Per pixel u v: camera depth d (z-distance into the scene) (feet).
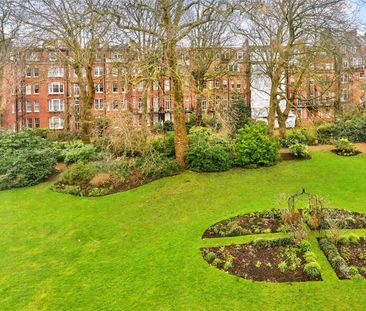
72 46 63.21
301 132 74.49
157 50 49.26
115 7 51.29
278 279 22.84
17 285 24.53
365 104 74.08
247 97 120.06
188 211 37.83
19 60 65.10
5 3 64.13
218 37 82.28
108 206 40.86
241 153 53.83
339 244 27.07
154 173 50.16
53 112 146.72
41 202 43.78
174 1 50.03
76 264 27.35
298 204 36.91
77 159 57.67
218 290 22.06
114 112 52.06
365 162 56.54
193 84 54.60
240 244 28.12
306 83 85.35
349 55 69.41
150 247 29.25
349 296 20.71
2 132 64.59
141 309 20.72
